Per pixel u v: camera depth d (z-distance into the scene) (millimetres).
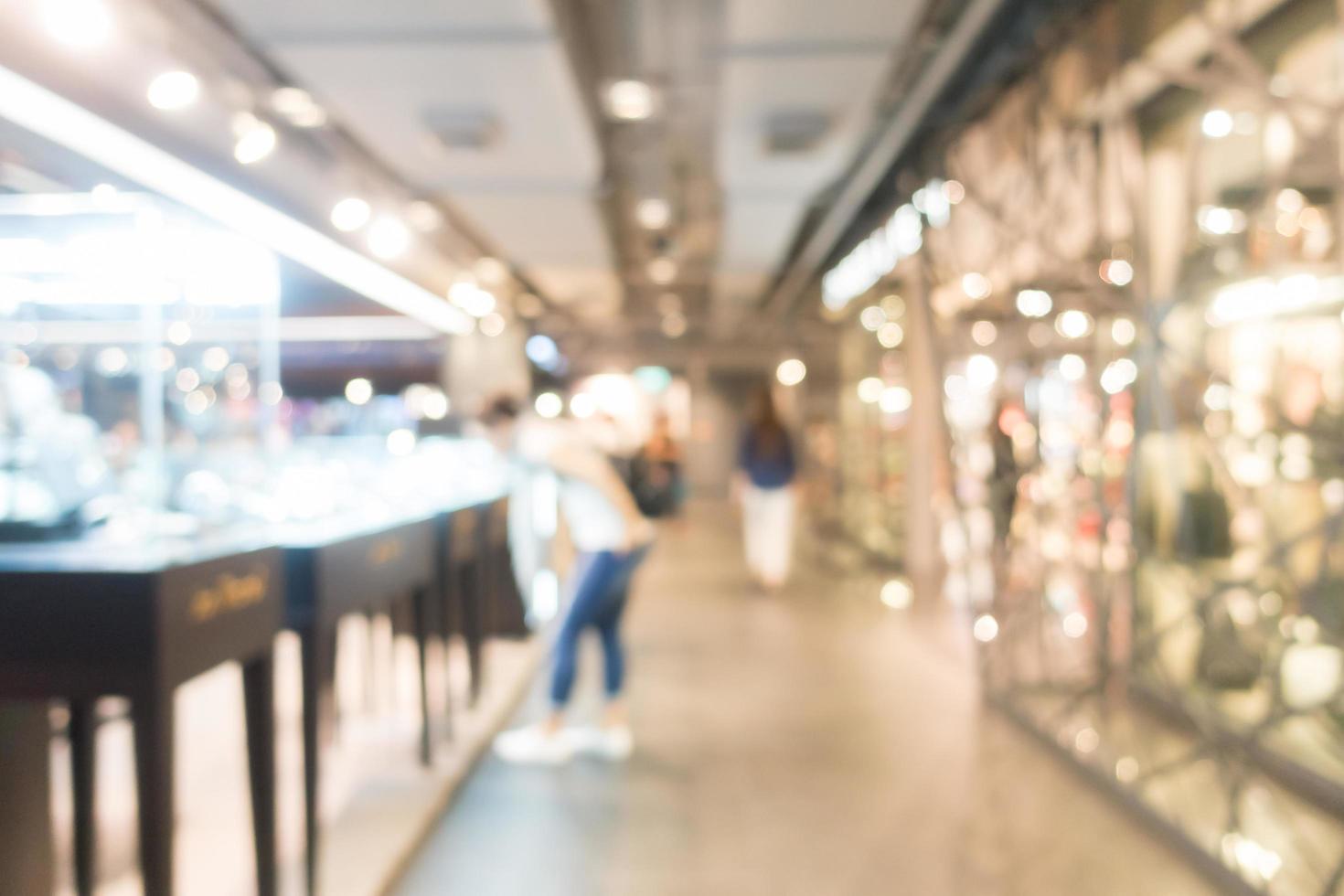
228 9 4418
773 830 3617
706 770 4297
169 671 2164
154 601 2129
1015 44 4645
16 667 2141
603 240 9891
